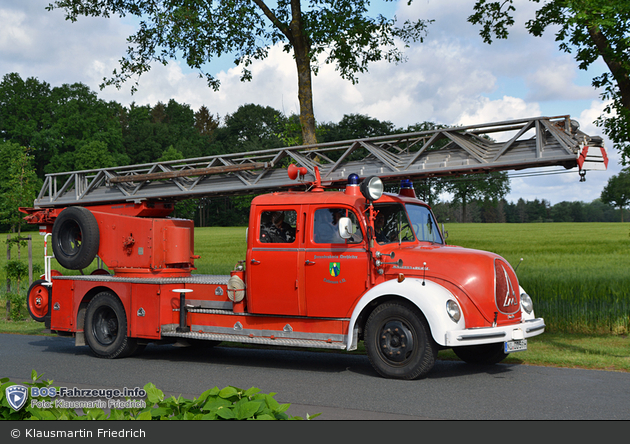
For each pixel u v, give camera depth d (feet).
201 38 49.39
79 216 34.71
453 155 28.25
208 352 34.04
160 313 30.63
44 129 279.08
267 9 50.70
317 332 26.76
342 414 18.52
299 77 50.24
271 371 27.04
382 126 202.18
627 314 38.70
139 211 36.09
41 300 36.14
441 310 23.31
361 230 26.00
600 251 101.91
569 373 25.54
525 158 26.30
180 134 362.74
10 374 26.78
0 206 56.49
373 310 25.00
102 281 32.65
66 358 32.01
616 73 41.42
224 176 34.06
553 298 44.47
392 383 23.59
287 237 27.55
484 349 28.02
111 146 286.05
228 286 28.55
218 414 9.98
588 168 25.32
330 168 31.01
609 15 34.04
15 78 282.15
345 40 52.11
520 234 150.41
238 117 314.76
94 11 52.90
